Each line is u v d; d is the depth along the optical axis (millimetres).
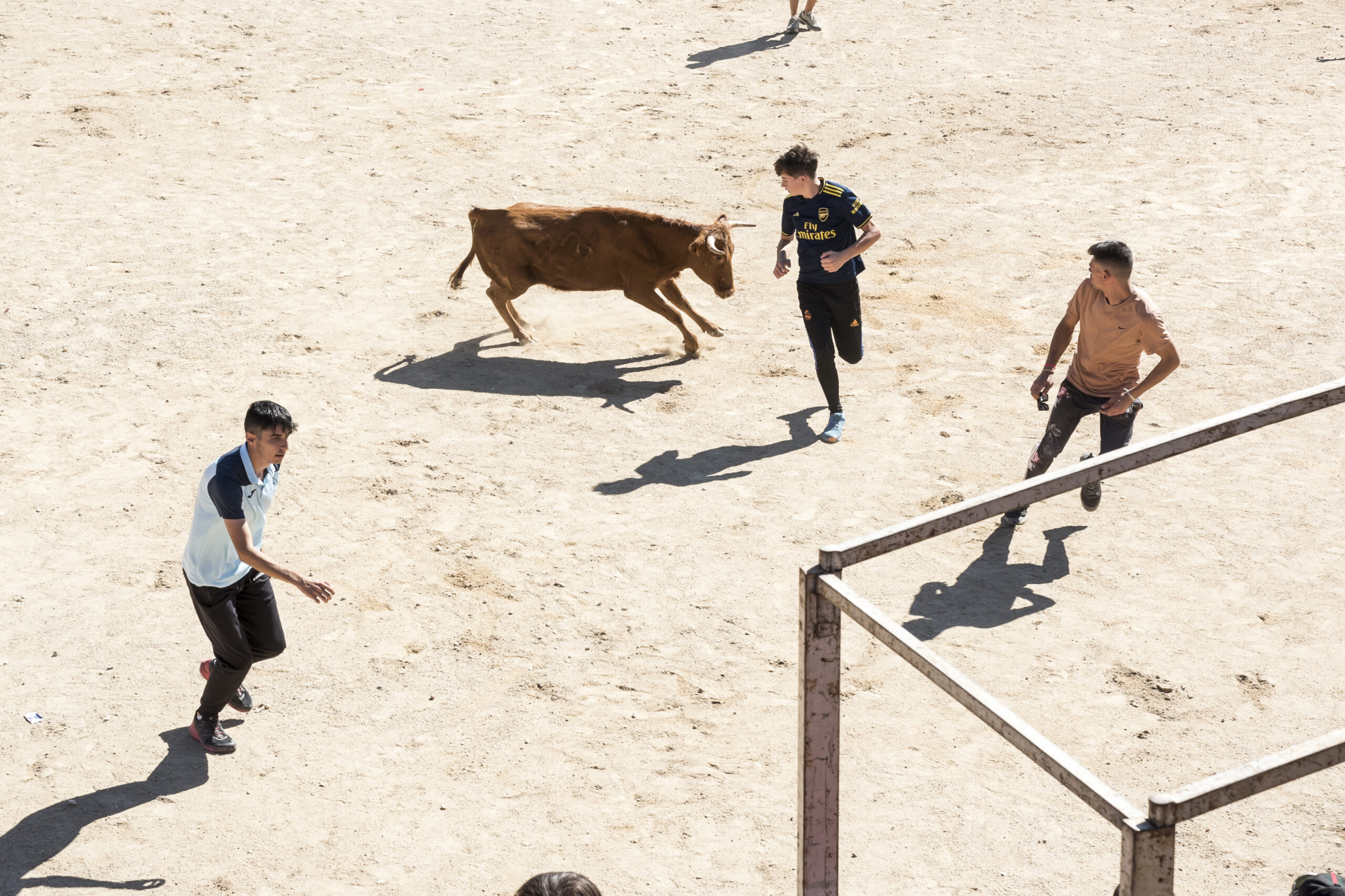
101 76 16094
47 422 8430
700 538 7105
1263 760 1955
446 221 12164
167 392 8867
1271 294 10180
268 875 4738
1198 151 13586
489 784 5223
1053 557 6832
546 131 14609
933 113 15031
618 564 6855
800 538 7086
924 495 7504
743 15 18984
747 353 9633
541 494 7605
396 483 7711
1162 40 17562
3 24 17859
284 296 10531
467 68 16750
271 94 15711
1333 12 18344
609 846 4871
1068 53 17188
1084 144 13961
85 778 5246
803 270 7934
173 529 7199
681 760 5344
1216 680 5742
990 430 8312
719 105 15430
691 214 12281
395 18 18734
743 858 4793
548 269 9344
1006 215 12148
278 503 7473
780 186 13000
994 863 4734
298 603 6496
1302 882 3555
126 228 11922
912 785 5164
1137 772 5164
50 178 13164
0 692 5789
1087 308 6457
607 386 9109
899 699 5703
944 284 10695
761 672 5934
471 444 8219
